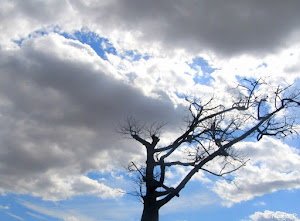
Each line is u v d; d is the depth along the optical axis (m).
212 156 18.78
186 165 19.75
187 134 20.52
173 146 20.36
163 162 19.41
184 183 18.30
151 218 17.47
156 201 17.89
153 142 20.83
